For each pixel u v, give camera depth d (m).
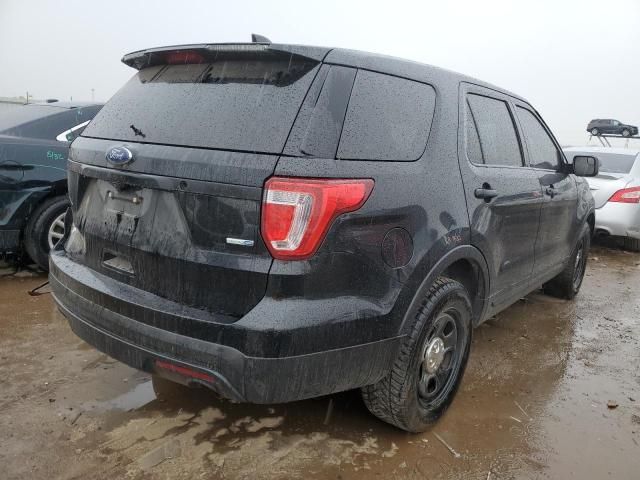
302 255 2.01
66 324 3.86
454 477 2.49
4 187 4.39
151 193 2.23
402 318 2.39
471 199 2.86
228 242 2.04
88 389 3.03
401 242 2.36
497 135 3.40
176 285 2.17
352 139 2.21
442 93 2.81
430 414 2.79
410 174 2.44
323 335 2.07
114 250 2.41
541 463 2.64
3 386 3.01
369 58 2.40
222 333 2.01
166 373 2.18
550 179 4.00
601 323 4.77
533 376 3.61
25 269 5.01
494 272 3.21
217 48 2.30
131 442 2.58
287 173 1.98
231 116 2.16
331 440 2.71
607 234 7.72
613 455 2.74
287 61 2.22
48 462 2.40
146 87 2.57
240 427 2.76
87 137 2.67
